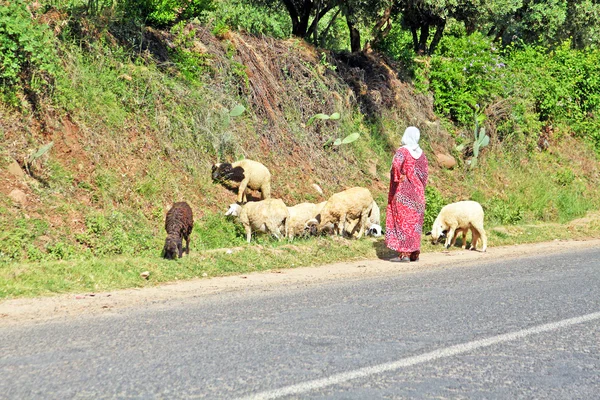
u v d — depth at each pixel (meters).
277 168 17.66
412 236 13.25
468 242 16.36
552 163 26.94
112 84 15.22
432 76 25.36
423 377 5.30
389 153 21.75
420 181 13.34
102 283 9.76
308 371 5.37
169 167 14.95
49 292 9.00
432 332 6.78
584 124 30.19
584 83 30.97
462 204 15.12
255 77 18.83
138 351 5.91
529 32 32.38
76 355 5.77
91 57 15.37
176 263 11.23
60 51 14.65
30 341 6.28
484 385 5.15
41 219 11.75
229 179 15.93
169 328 6.86
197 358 5.70
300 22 23.72
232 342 6.26
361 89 22.41
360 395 4.84
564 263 12.69
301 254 13.05
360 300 8.64
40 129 13.12
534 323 7.25
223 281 10.58
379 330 6.84
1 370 5.31
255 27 21.33
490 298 8.80
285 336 6.52
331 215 14.80
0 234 10.88
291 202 17.03
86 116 14.09
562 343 6.45
